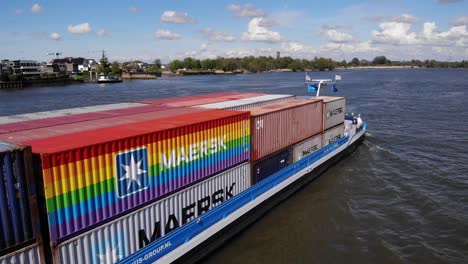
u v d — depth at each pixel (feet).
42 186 37.22
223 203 59.11
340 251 61.31
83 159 39.42
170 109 73.92
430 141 136.98
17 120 60.90
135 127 52.01
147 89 389.60
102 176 41.50
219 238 60.39
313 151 97.35
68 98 298.97
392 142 136.26
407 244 63.05
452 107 227.61
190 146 53.62
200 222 54.08
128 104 84.99
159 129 49.37
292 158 86.38
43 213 37.91
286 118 81.00
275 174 74.08
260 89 369.30
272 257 59.36
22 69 584.81
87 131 49.55
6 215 34.14
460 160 111.34
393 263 57.72
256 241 63.98
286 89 365.61
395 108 227.61
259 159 72.28
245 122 65.98
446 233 66.44
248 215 67.56
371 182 93.30
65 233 38.58
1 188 33.47
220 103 87.30
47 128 53.11
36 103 264.31
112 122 57.67
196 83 502.38
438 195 83.97
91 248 41.47
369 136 147.23
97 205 41.34
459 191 86.12
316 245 63.10
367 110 220.64
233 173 64.39
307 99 104.53
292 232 67.31
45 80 512.63
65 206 38.27
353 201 81.51
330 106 104.83
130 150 44.42
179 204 52.95
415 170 102.37
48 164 36.35
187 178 53.72
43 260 38.01
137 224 46.55
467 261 57.57
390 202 80.84
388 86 406.21
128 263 42.70
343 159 113.70
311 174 92.32
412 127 165.58
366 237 65.72
